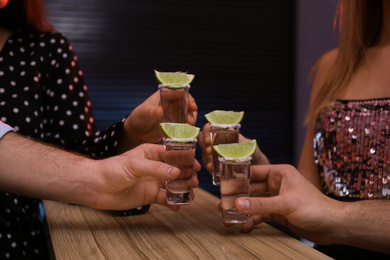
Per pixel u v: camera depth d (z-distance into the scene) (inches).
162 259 30.1
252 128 164.1
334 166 49.9
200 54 158.7
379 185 46.8
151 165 33.2
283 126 165.6
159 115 39.0
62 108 48.9
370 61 51.4
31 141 36.5
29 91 46.9
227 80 161.3
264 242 33.2
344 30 52.7
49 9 148.0
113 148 43.0
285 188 35.2
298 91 160.1
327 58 58.4
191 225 37.1
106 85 153.0
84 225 37.0
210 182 155.8
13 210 40.4
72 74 50.1
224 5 159.3
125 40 153.5
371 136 47.4
